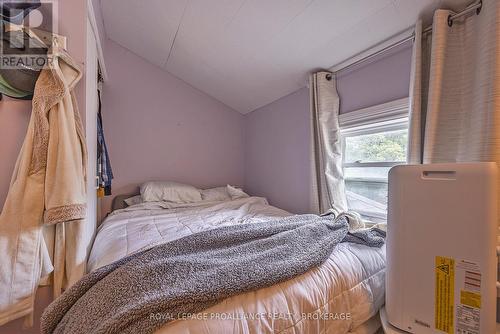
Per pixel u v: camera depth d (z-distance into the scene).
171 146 2.75
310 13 1.42
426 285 0.71
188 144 2.84
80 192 0.89
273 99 2.59
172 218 1.75
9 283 0.75
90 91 1.23
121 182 2.50
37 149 0.81
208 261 0.77
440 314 0.69
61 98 0.83
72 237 0.90
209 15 1.69
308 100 2.16
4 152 0.87
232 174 3.13
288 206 2.40
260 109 2.86
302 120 2.23
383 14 1.29
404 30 1.33
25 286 0.78
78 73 0.93
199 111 2.91
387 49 1.47
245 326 0.63
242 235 0.98
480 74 1.01
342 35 1.50
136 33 2.19
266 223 1.14
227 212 1.96
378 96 1.57
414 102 1.23
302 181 2.23
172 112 2.75
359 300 0.89
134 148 2.56
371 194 1.69
